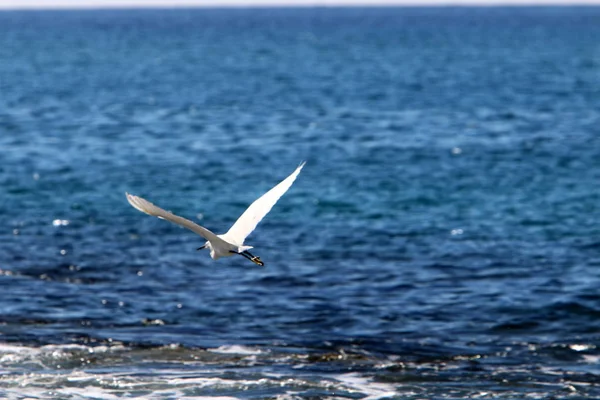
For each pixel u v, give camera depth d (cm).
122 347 2153
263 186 4288
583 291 2600
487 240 3225
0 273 2747
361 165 4841
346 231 3356
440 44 19088
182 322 2359
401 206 3809
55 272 2780
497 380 1977
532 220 3541
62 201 3841
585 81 10094
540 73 11344
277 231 3344
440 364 2077
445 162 4916
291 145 5566
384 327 2328
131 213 3619
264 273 2803
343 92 9025
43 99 8312
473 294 2589
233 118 6906
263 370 2017
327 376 1986
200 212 3753
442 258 2978
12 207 3700
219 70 12212
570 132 6072
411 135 5959
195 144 5569
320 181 4369
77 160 4916
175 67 12825
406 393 1897
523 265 2889
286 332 2291
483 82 10094
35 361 2045
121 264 2884
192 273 2803
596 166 4759
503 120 6750
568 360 2112
